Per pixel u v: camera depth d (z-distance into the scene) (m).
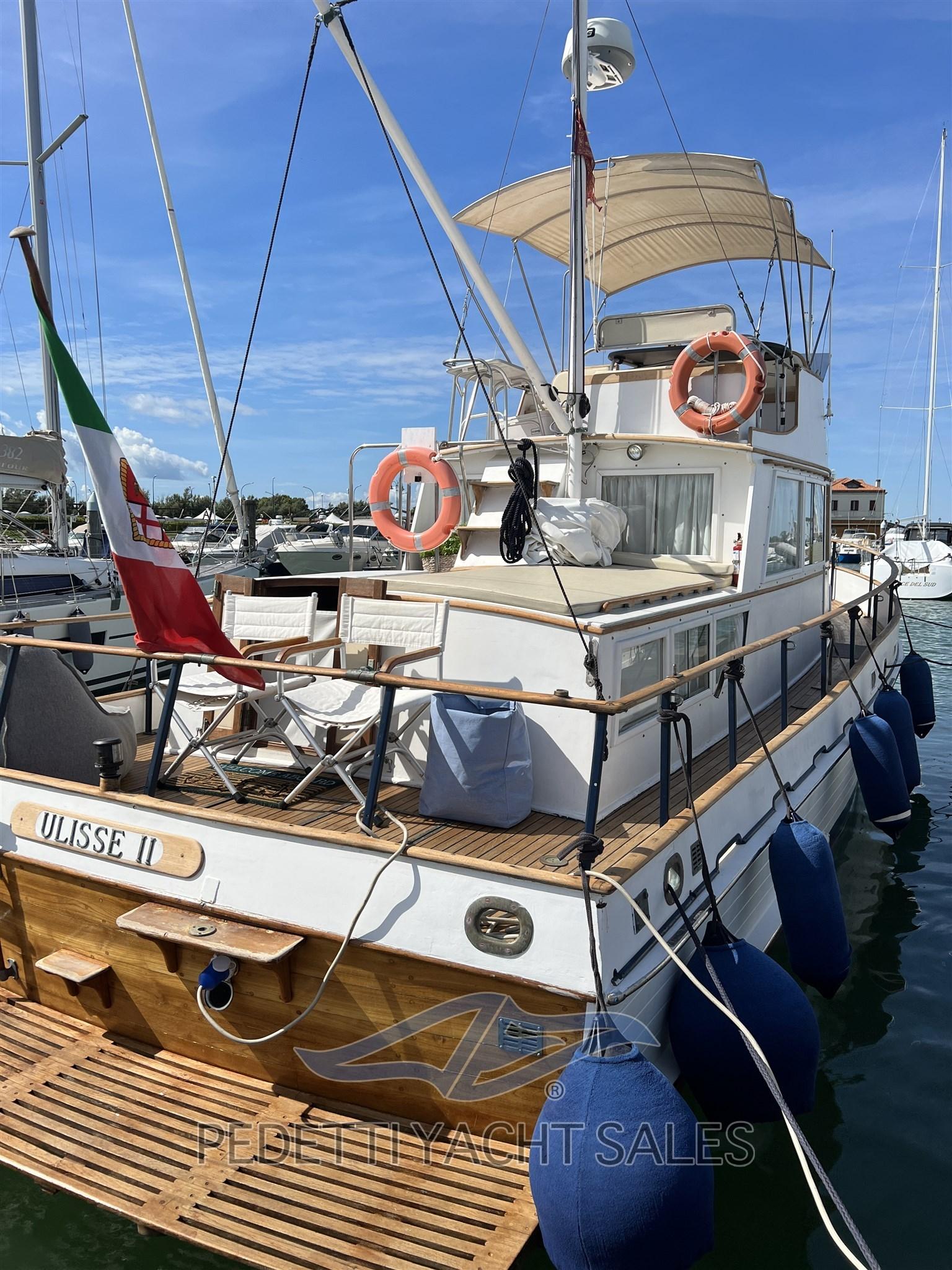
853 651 8.91
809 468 7.98
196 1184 3.36
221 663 4.07
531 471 5.96
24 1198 3.85
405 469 6.95
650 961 3.62
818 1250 3.71
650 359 8.34
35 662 4.66
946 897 7.38
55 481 13.47
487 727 4.08
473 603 4.60
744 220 9.20
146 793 4.23
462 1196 3.27
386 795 4.57
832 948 4.87
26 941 4.48
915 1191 4.04
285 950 3.63
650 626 4.78
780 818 5.63
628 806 4.45
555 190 8.54
